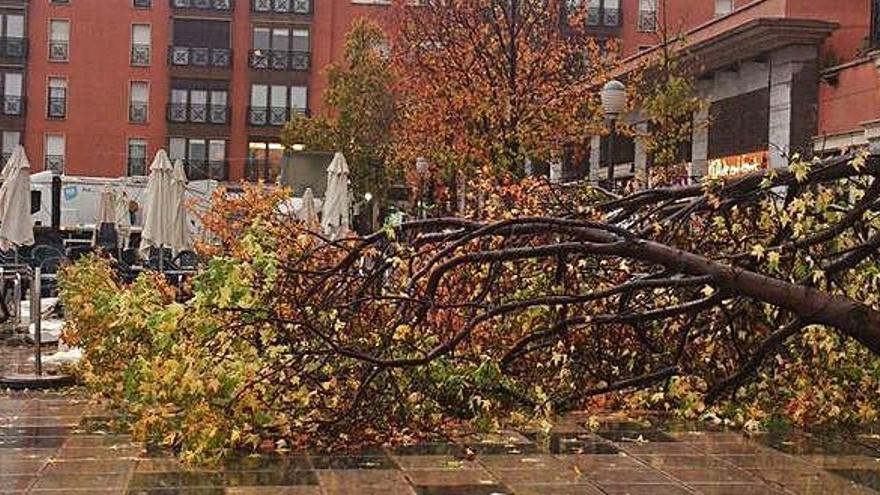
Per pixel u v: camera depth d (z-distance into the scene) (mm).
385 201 46219
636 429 9508
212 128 58188
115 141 57531
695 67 27047
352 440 8359
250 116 58406
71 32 57094
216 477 7316
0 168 56531
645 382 7359
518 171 24031
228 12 58219
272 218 10430
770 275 6770
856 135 21016
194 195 29906
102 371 10297
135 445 8328
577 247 6523
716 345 8672
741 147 25641
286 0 58656
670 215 7949
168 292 10156
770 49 23641
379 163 45625
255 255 7750
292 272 7973
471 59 25000
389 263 7762
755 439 9102
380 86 45375
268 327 7758
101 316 10273
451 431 9000
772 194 7441
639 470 7859
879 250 6707
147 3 57750
